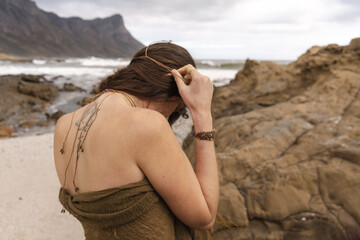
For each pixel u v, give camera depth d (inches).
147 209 25.7
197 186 27.6
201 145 31.2
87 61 2154.3
